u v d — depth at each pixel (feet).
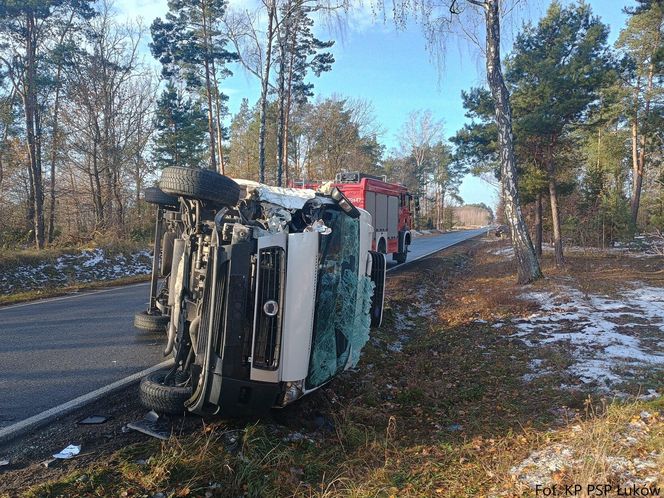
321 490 13.19
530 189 66.95
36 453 13.83
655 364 22.31
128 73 92.99
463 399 20.97
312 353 15.79
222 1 97.71
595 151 121.29
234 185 16.25
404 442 16.81
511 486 12.64
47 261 53.62
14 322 30.68
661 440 13.82
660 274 53.16
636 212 105.60
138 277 55.57
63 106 87.51
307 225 17.15
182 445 14.01
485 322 33.73
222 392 14.35
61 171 100.94
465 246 115.75
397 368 25.20
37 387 19.02
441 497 12.69
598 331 28.45
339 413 18.47
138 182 100.17
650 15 90.43
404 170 238.48
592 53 58.75
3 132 92.89
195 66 110.11
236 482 13.01
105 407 17.26
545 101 58.70
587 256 77.41
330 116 166.20
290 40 100.73
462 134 73.61
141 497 11.82
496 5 45.98
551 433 16.05
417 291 46.32
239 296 14.32
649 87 100.48
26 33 86.17
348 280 18.01
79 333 27.76
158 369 21.36
